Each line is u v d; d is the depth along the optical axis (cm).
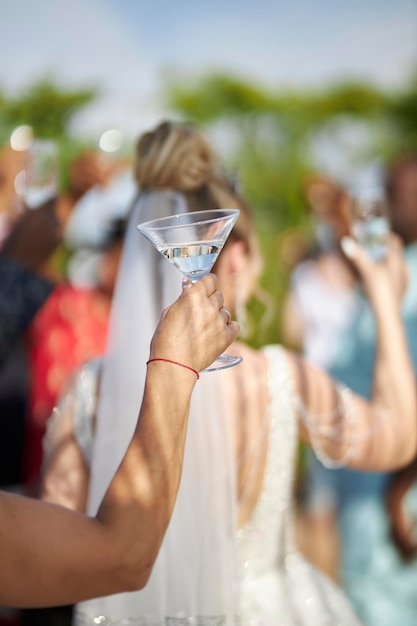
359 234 196
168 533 169
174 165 179
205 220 136
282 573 183
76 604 174
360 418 183
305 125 487
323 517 367
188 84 491
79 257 368
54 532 110
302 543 365
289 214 474
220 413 171
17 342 278
